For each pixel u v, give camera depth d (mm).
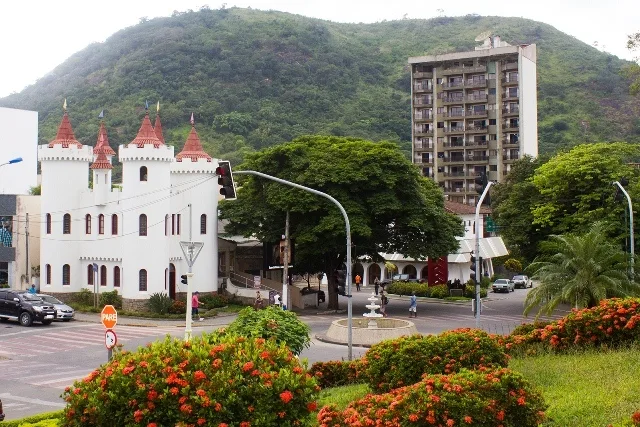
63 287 55344
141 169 52469
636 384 17719
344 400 20281
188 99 121938
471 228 76500
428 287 65875
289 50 142875
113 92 128250
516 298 64875
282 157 54469
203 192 57406
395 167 53344
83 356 35531
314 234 52344
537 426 14633
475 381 14344
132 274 52250
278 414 13438
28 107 142250
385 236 56375
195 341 15023
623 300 24109
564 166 50344
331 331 39438
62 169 55344
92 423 13227
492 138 106125
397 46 169375
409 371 19719
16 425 20031
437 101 109000
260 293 56406
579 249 32531
